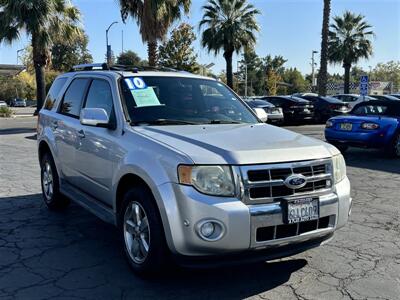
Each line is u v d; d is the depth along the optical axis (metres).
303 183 3.90
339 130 12.30
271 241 3.79
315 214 3.97
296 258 4.80
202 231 3.64
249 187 3.72
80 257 4.82
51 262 4.68
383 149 11.94
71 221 6.13
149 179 3.93
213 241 3.64
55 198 6.48
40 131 6.84
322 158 4.11
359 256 4.88
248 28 33.16
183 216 3.69
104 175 4.86
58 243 5.25
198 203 3.64
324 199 4.04
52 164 6.47
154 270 4.07
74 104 6.00
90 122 4.78
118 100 4.92
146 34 22.70
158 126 4.66
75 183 5.81
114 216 4.70
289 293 3.98
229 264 3.76
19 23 21.62
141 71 5.46
